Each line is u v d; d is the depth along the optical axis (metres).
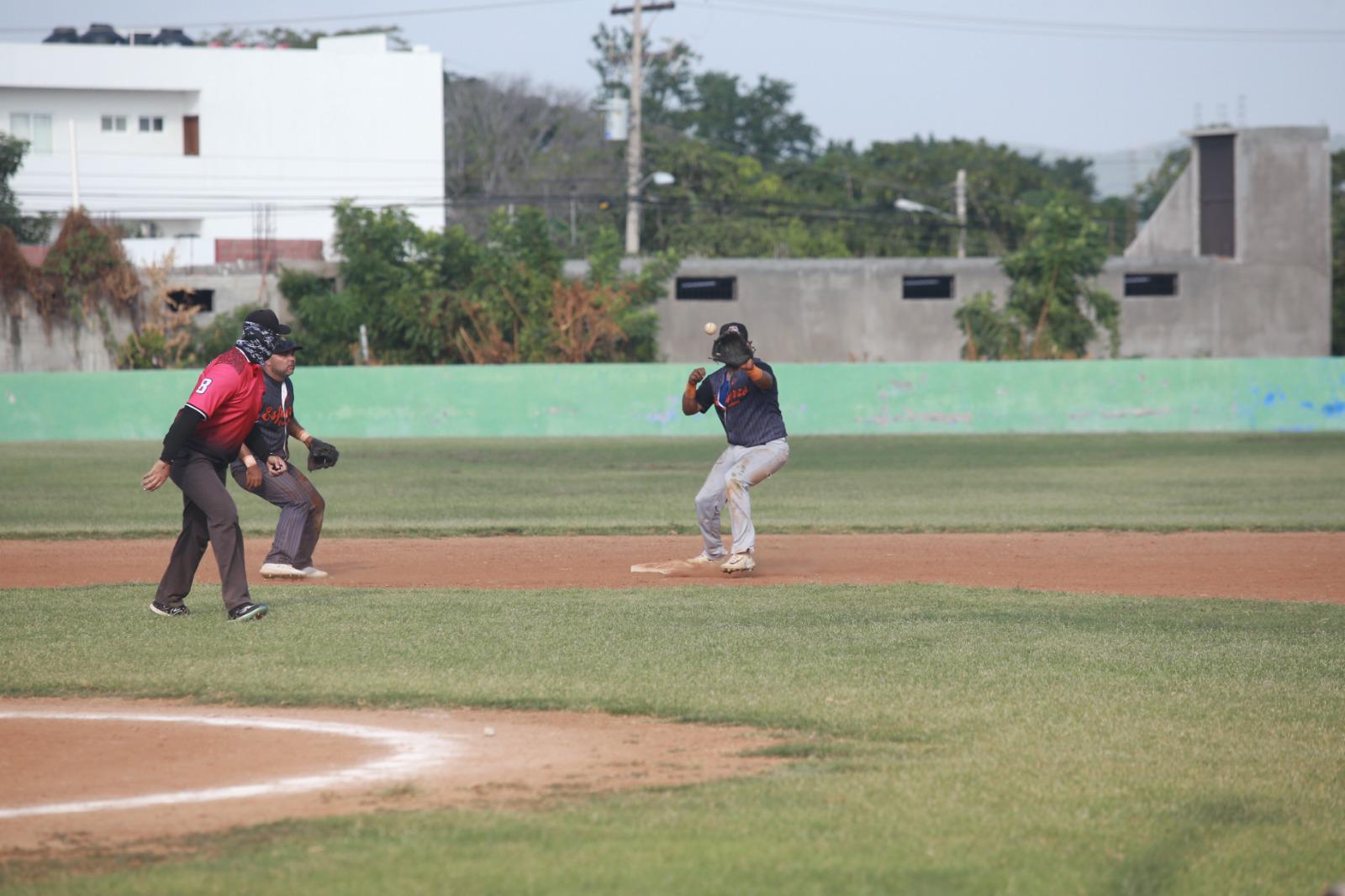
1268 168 198.75
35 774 21.38
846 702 25.70
